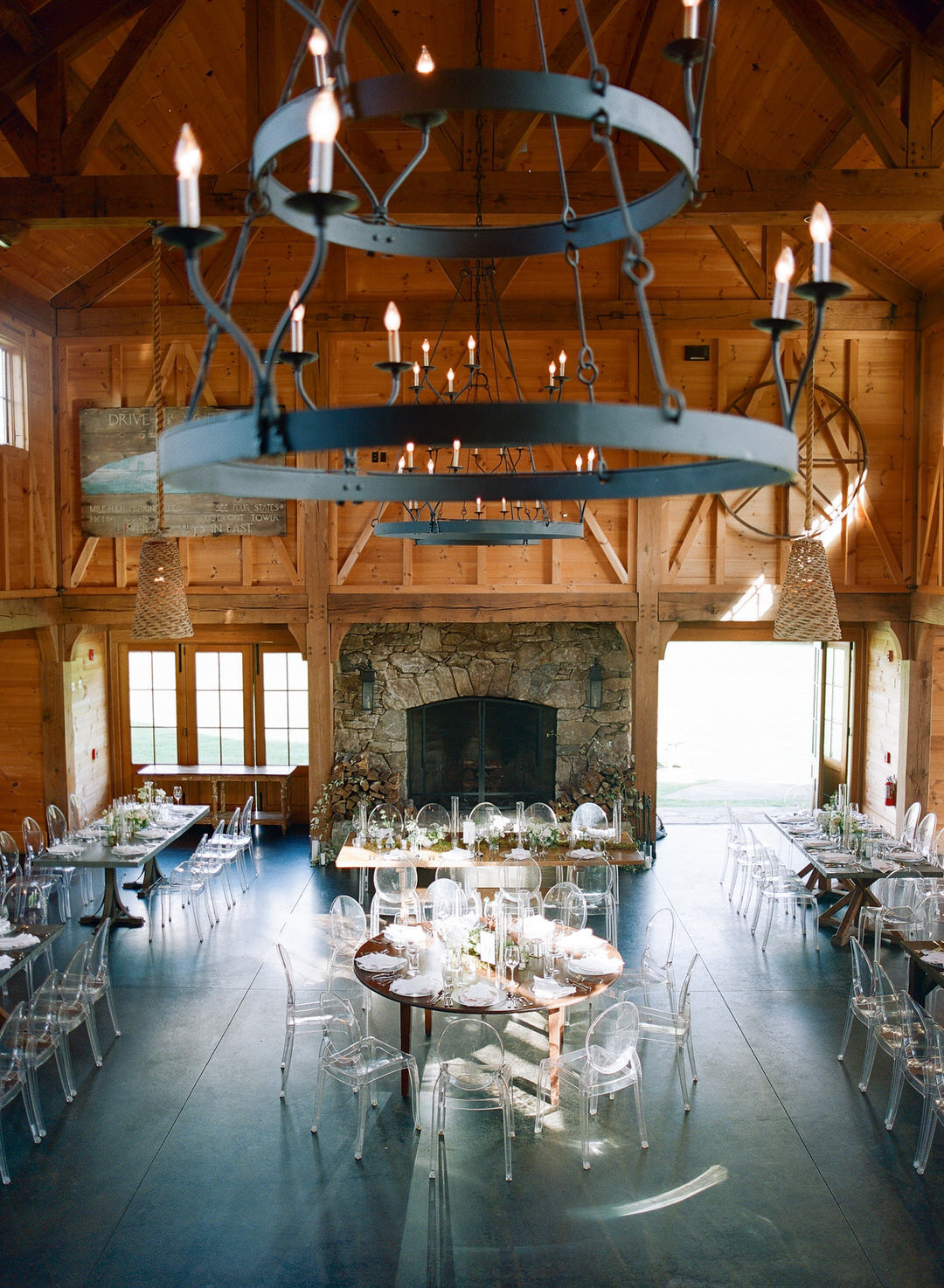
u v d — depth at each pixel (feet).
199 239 6.83
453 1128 20.15
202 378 6.98
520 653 39.09
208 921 31.55
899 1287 15.66
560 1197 17.85
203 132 33.30
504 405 6.43
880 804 39.60
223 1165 18.81
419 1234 16.87
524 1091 21.56
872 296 35.86
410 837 32.55
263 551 37.22
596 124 7.26
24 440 35.19
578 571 36.91
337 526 36.99
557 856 30.58
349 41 31.04
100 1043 23.61
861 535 36.70
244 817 35.12
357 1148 19.11
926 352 35.73
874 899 30.68
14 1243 16.65
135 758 43.19
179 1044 23.53
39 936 24.13
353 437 6.44
